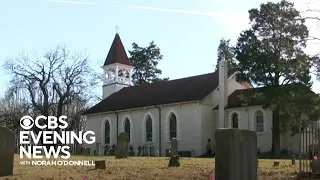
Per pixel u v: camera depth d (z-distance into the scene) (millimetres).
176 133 53062
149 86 63188
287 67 42219
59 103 57250
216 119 51719
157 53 90938
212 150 49594
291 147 45000
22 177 14383
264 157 39938
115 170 17391
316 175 15203
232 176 10070
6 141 14977
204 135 50688
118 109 60250
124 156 28656
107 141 61906
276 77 43438
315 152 16031
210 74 56531
